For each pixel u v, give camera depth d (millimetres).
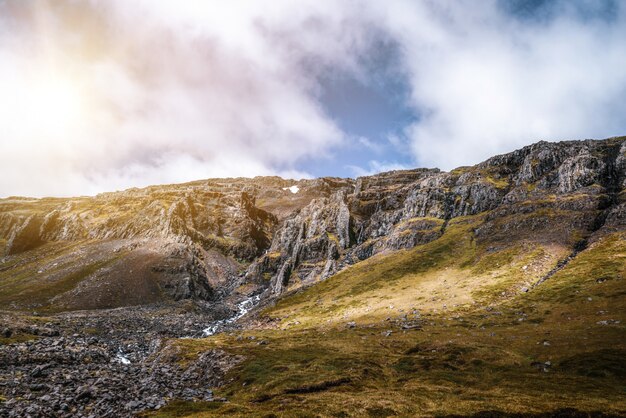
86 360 86000
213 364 75062
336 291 195875
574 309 92375
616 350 58625
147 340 140625
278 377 63000
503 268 150750
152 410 47500
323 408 44312
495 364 62594
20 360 75312
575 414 36469
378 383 58469
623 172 178500
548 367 58406
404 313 129125
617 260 118875
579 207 170875
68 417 43500
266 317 182625
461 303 126375
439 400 45438
